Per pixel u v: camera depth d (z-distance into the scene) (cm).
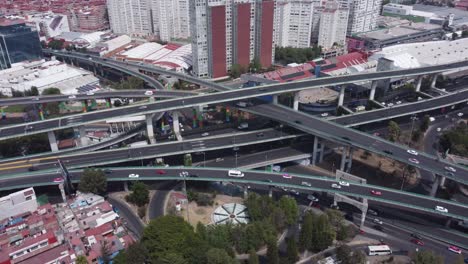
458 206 19400
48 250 17125
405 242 18738
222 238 17488
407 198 19838
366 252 18000
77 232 18188
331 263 17075
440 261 16225
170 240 16250
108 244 17538
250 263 15488
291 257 16638
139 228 19562
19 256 16538
